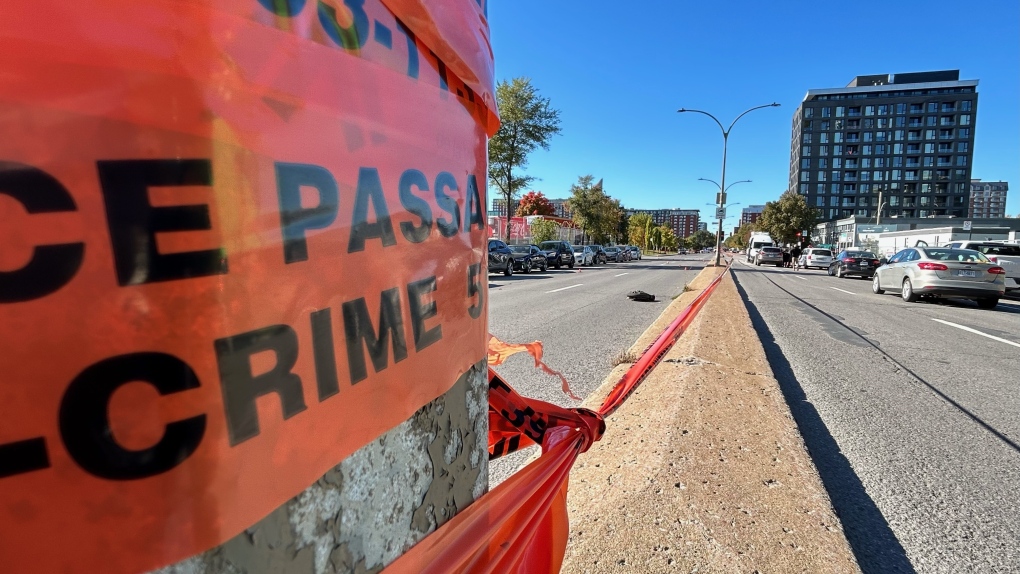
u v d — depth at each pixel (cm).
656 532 192
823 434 345
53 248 38
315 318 55
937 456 311
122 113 40
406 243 69
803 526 202
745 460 253
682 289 1422
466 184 87
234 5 47
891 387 455
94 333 39
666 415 306
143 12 41
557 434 135
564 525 125
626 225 9194
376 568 66
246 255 48
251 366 49
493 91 100
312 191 54
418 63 72
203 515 45
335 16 57
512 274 2164
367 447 63
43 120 37
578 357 544
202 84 44
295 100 52
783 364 534
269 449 51
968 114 11294
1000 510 251
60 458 39
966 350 618
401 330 69
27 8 37
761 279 1988
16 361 37
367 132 62
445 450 81
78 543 40
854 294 1359
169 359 43
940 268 1107
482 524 86
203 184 44
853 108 12006
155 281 42
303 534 55
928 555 215
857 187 12075
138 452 42
